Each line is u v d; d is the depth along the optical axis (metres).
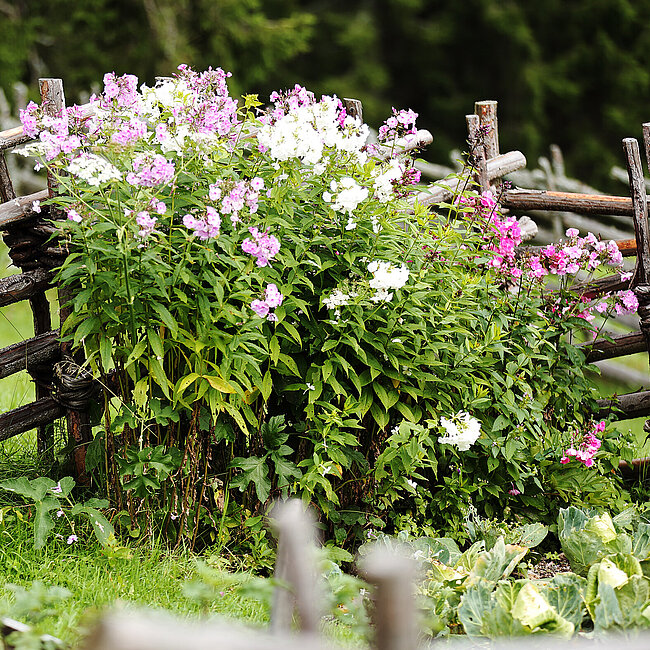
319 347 6.35
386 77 27.02
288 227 6.03
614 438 7.72
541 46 27.17
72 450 6.80
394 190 6.86
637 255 7.84
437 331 6.66
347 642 5.00
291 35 23.12
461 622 4.72
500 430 7.03
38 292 7.02
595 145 26.61
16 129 7.03
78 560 5.75
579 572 5.85
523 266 7.62
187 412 6.21
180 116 6.12
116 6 22.56
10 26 21.36
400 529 6.69
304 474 6.57
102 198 5.77
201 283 5.97
